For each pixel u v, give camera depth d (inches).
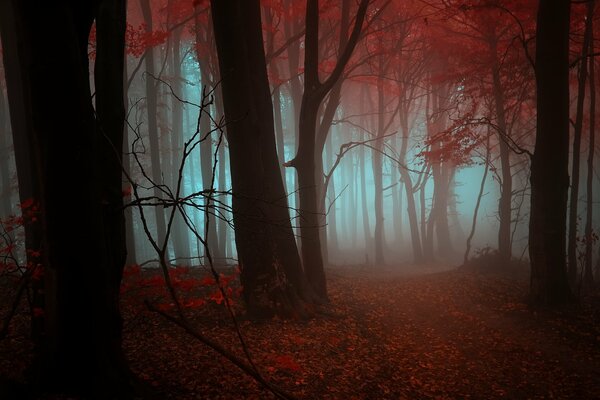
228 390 237.5
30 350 253.3
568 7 459.2
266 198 392.5
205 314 379.9
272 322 377.4
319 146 636.1
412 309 522.9
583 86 576.1
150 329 326.6
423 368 333.1
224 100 385.4
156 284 227.9
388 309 514.3
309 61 469.4
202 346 303.6
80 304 184.4
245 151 382.3
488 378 319.9
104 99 208.7
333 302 492.7
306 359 310.3
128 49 628.4
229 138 384.8
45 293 188.5
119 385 195.2
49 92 165.9
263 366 284.2
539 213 486.6
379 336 400.5
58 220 177.9
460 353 371.6
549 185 478.9
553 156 475.2
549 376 322.7
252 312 387.5
